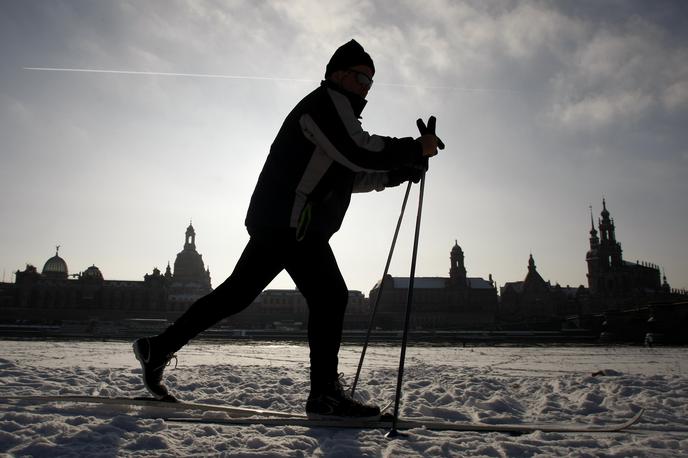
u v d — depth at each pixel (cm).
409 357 919
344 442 158
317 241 204
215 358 802
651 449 160
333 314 208
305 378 407
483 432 192
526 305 10681
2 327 5894
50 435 155
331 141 194
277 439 158
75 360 580
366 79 216
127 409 207
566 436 184
